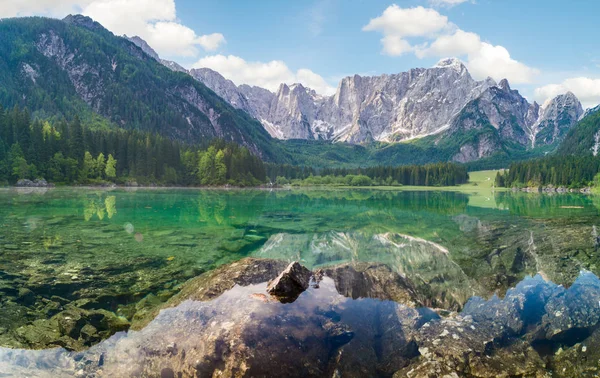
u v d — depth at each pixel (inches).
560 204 2353.6
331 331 332.2
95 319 370.3
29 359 294.8
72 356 302.2
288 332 315.3
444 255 673.0
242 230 992.2
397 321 359.9
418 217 1403.8
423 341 327.6
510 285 482.9
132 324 358.0
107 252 664.4
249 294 390.9
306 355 295.6
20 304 402.3
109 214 1299.2
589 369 293.1
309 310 360.8
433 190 5423.2
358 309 379.2
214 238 853.2
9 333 336.2
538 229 1035.9
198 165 5531.5
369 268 497.7
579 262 619.2
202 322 333.7
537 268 577.3
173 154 5433.1
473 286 479.2
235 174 5792.3
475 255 673.6
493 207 2017.7
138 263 593.3
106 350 311.9
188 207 1723.7
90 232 881.5
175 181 5226.4
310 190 4975.4
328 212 1598.2
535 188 5935.0
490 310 395.5
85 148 4830.2
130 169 5103.3
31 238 772.0
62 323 359.3
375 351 317.1
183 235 884.6
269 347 293.6
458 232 978.1
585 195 4188.0
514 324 364.5
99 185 4527.6
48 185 4121.6
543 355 317.1
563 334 348.2
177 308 373.4
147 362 293.4
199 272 553.0
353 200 2620.6
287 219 1295.5
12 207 1485.0
